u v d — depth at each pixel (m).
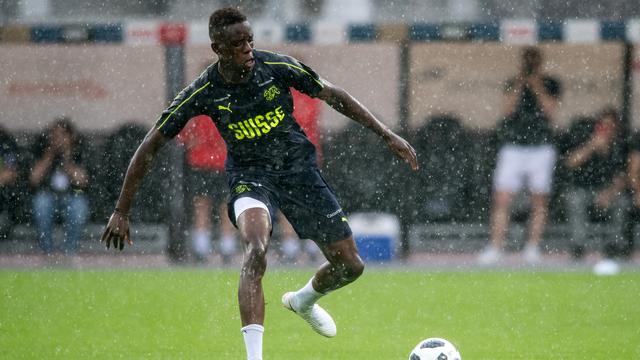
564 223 52.22
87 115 51.97
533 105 46.22
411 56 52.28
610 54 51.06
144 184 51.84
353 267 23.88
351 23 48.59
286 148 22.95
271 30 48.38
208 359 25.83
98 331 29.86
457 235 53.12
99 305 34.88
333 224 23.33
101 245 52.44
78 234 48.12
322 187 23.33
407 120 51.22
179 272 44.34
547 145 46.38
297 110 46.72
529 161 46.56
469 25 48.53
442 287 39.75
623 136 50.09
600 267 44.22
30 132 51.69
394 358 26.02
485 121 52.31
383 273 44.31
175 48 49.28
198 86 22.12
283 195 23.11
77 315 32.75
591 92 51.31
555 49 51.50
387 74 52.50
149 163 22.00
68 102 51.81
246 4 57.22
